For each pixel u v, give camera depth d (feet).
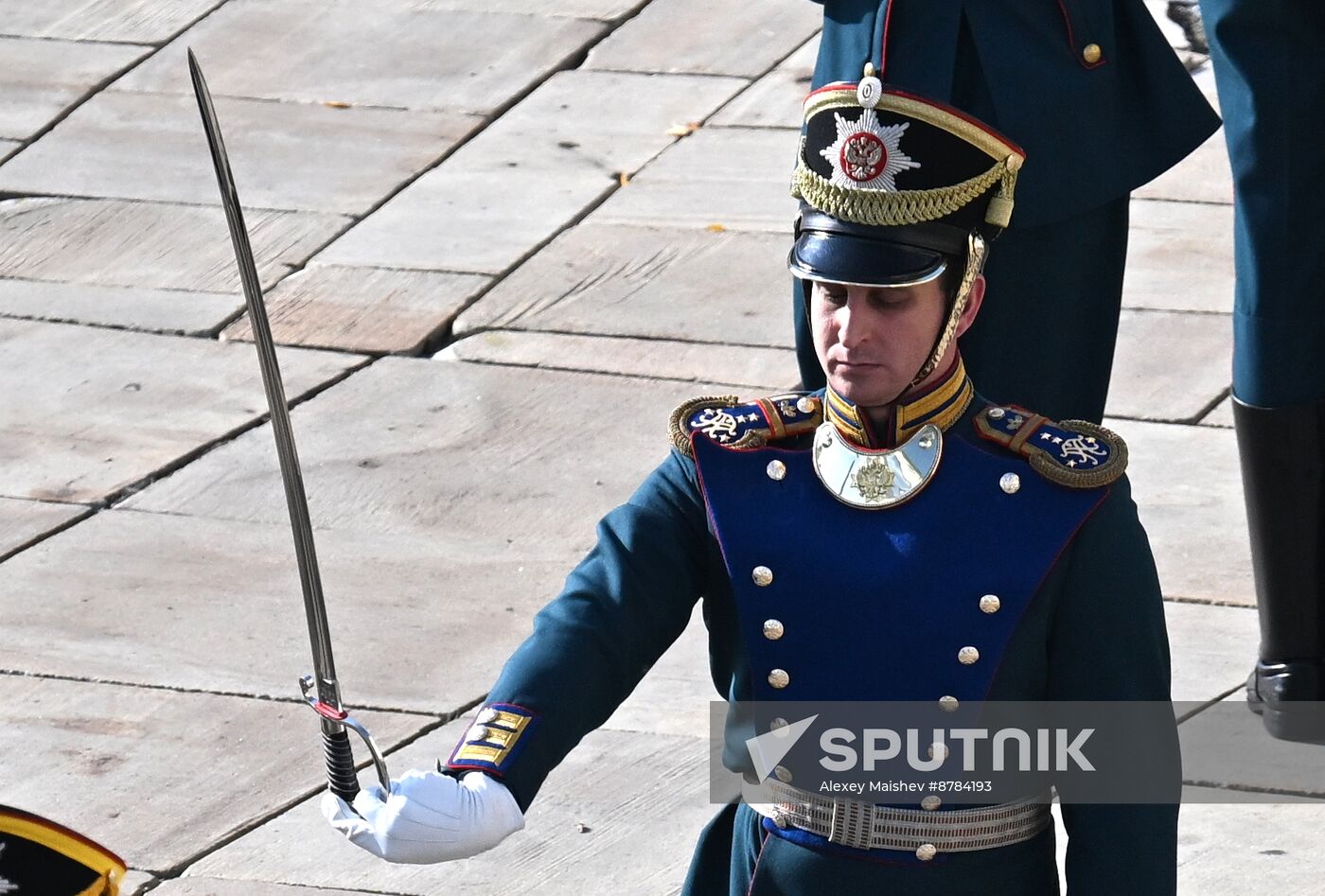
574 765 58.75
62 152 107.76
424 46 117.19
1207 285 88.07
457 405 82.12
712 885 35.86
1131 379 80.79
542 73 113.29
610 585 33.17
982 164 31.60
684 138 105.19
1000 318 54.60
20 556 72.33
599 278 91.97
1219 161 98.84
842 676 32.40
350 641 66.03
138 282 94.38
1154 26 55.16
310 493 75.87
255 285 29.14
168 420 82.23
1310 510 56.75
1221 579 67.10
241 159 106.11
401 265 94.22
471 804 30.12
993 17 53.42
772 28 116.98
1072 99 53.42
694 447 33.53
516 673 32.24
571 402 81.87
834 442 32.99
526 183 101.60
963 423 33.22
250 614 68.03
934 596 32.04
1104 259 56.13
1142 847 31.76
